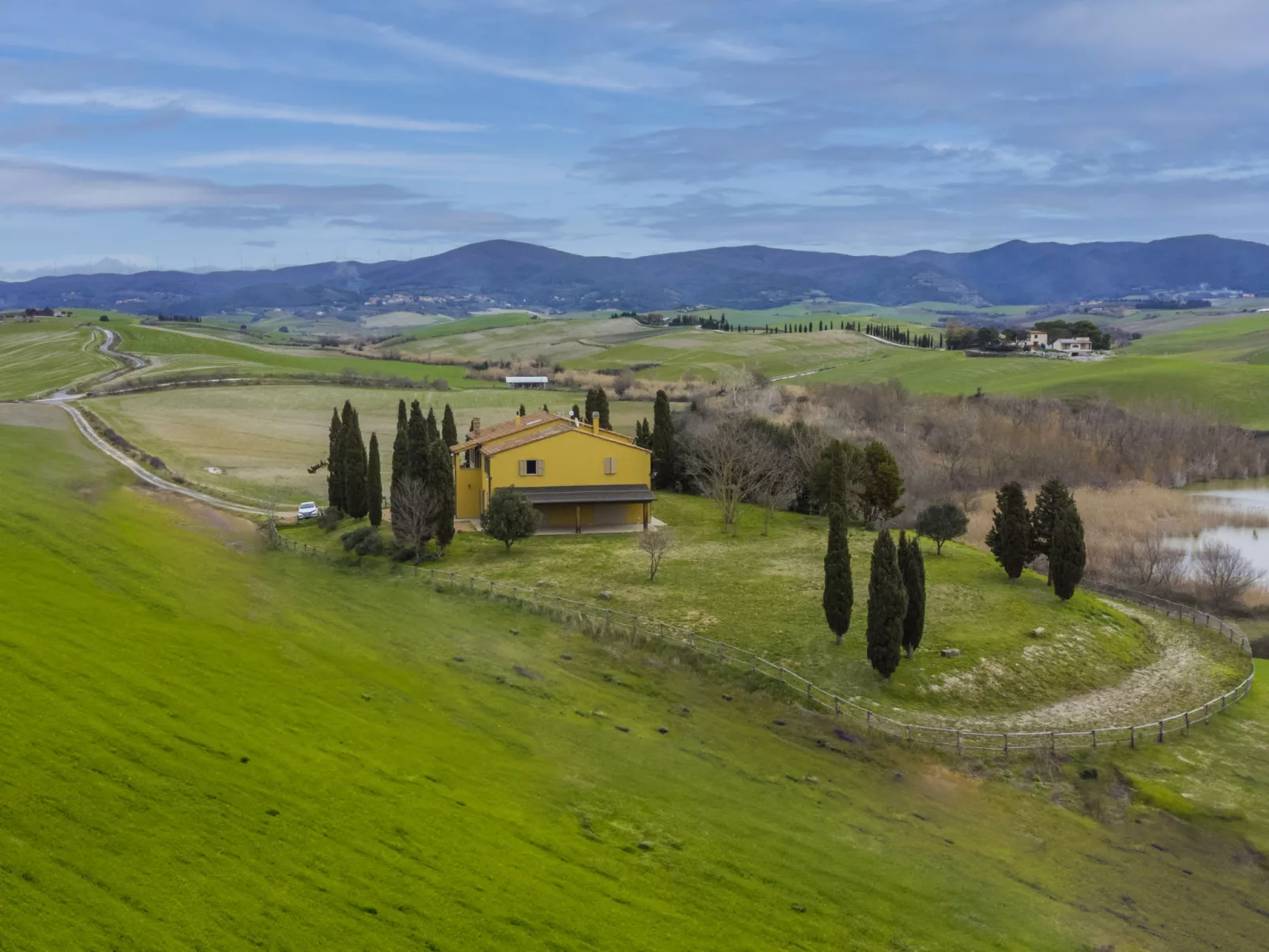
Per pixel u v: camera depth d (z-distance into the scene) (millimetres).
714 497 83250
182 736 30688
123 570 47062
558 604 56062
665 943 25594
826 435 101188
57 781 26531
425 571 63219
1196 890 33781
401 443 75438
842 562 50906
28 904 21922
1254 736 45656
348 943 23156
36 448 89250
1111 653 54344
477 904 25609
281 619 46188
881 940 27828
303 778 29969
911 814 36938
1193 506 108125
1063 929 30234
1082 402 159125
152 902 23031
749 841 32125
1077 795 39688
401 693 39531
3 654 32875
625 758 37344
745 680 47375
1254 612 69188
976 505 100125
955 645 52125
